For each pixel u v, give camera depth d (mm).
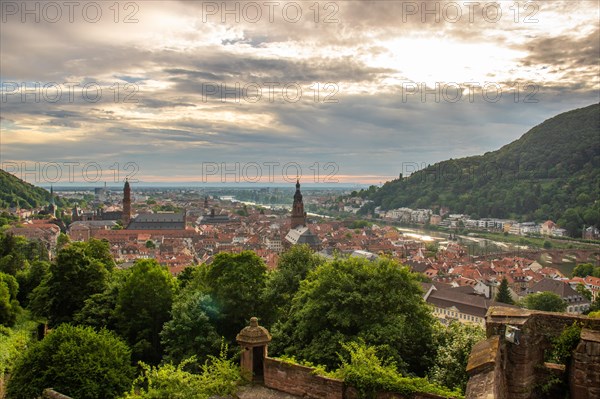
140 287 58625
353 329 40625
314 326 41375
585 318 22438
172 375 26141
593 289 167125
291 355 41000
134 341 57812
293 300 47406
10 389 40250
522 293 158375
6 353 56812
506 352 23031
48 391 31453
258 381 32781
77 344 41688
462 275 183000
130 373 43031
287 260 58125
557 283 153125
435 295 142875
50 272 73312
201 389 26781
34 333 71500
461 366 35094
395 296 41125
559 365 23219
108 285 67688
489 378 19094
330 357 37094
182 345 47594
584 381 21297
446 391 26141
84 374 39188
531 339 23031
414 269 199625
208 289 54156
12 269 111375
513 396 22859
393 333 37562
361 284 41750
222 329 51188
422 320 43031
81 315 62094
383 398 27453
